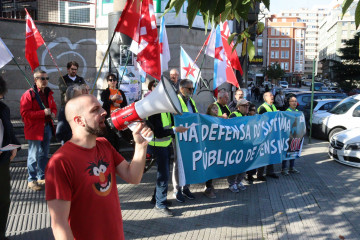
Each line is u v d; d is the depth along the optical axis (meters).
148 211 5.11
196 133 5.49
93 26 10.90
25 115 5.48
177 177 5.54
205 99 11.40
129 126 2.18
